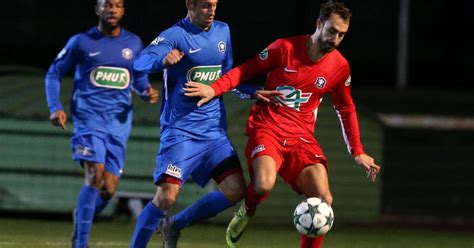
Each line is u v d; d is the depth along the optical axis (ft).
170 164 83.41
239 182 83.46
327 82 83.71
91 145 98.58
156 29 267.39
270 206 146.82
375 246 121.70
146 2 266.98
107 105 100.48
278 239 124.26
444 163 206.59
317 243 81.30
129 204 139.64
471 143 242.17
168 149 84.07
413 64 297.74
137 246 84.48
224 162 84.23
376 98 278.46
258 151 81.92
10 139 141.59
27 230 124.36
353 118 86.74
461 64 297.12
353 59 295.07
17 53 272.51
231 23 279.90
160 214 83.51
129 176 140.97
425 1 294.25
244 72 83.15
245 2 279.69
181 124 84.33
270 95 82.74
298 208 80.33
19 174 141.69
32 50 273.33
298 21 277.44
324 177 82.48
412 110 273.54
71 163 141.49
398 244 125.39
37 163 141.69
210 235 127.13
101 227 131.13
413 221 160.97
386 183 196.24
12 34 274.98
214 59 84.94
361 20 293.23
